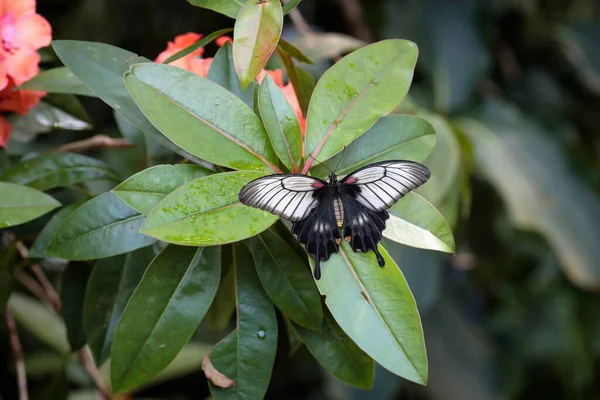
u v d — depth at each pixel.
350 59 0.94
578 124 1.95
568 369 1.87
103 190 1.18
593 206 1.64
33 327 1.43
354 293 0.90
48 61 1.13
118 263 1.03
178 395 1.90
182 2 1.61
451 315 1.84
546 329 1.88
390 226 0.94
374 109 0.94
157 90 0.91
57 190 1.08
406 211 0.94
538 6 1.89
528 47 1.92
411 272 1.46
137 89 0.91
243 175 0.91
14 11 1.01
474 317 1.93
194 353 1.39
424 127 0.97
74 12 1.58
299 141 0.93
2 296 1.06
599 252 1.56
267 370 0.95
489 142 1.64
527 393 1.98
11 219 0.91
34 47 1.02
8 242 1.08
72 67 0.95
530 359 1.90
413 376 0.89
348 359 0.99
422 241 0.93
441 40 1.72
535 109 1.89
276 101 0.93
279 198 0.89
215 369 0.95
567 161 1.68
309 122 0.94
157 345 0.93
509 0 1.83
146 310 0.93
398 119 0.97
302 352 1.81
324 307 0.98
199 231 0.88
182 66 1.00
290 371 1.88
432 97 1.74
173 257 0.94
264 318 0.96
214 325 1.10
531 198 1.58
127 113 0.95
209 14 1.61
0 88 1.01
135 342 0.93
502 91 1.92
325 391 1.83
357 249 0.91
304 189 0.90
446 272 1.87
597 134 1.94
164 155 1.07
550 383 1.94
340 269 0.91
